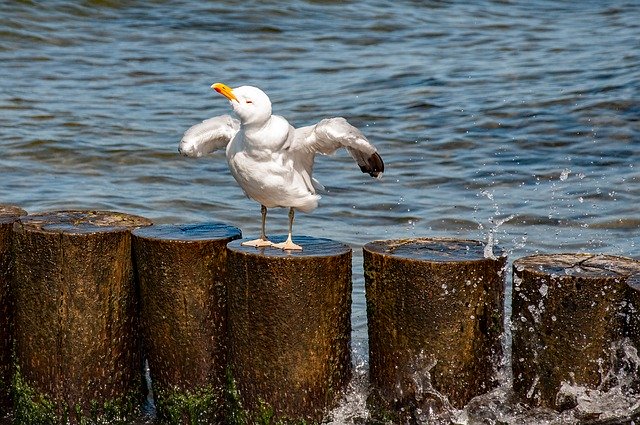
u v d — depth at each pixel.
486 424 9.48
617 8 36.09
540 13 35.69
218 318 9.75
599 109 22.67
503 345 9.79
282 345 9.20
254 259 9.06
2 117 22.55
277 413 9.42
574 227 16.14
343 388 9.64
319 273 9.09
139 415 10.33
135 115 23.34
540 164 19.84
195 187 18.50
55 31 30.20
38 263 9.63
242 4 33.78
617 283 9.14
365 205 17.47
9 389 10.55
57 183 18.62
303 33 31.72
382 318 9.42
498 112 23.00
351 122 22.92
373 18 33.53
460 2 37.03
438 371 9.33
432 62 28.36
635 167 19.42
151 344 9.91
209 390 9.88
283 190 8.98
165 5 33.47
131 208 17.17
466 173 19.39
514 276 9.55
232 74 27.42
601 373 9.34
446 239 9.98
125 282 9.87
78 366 9.84
